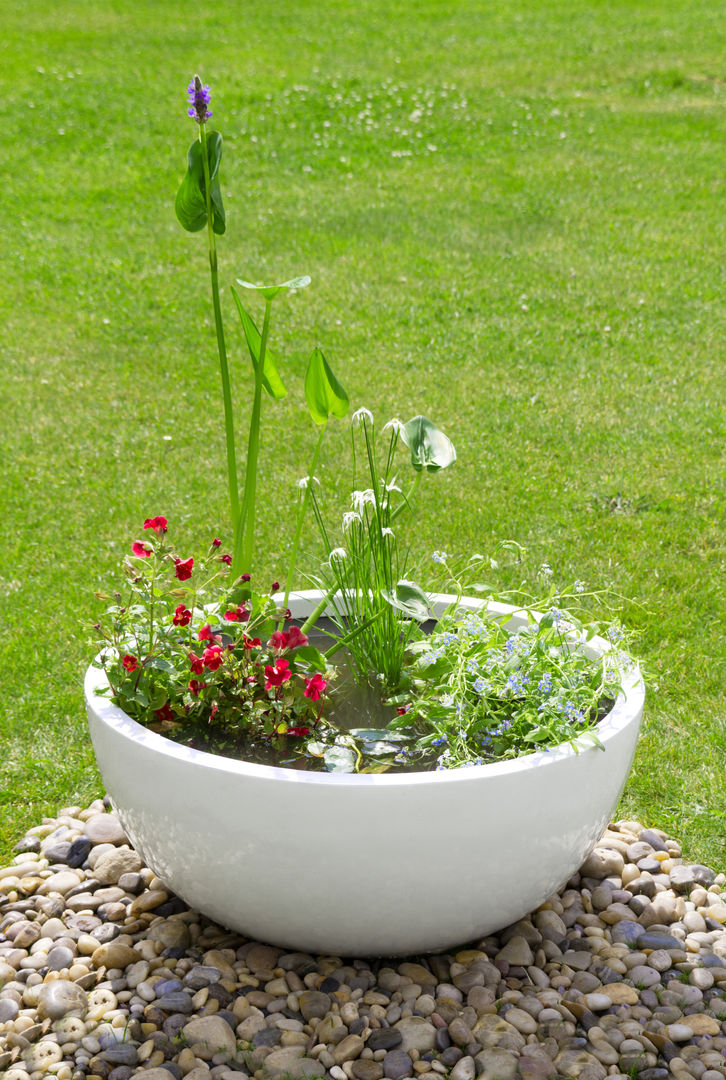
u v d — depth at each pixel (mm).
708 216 9727
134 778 2102
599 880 2561
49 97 13477
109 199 10531
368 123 12578
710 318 7484
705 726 3148
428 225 9609
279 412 6020
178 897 2443
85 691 2311
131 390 6422
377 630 2521
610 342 7094
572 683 2309
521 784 1976
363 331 7324
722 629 3695
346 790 1897
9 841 2730
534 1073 1938
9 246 9281
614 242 9133
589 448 5422
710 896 2473
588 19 17203
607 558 4211
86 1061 1992
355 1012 2072
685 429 5641
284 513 4645
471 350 6992
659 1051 2031
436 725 2293
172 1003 2102
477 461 5254
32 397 6301
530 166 11211
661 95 13562
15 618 3848
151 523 2402
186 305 7938
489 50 15734
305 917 2068
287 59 15219
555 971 2232
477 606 2697
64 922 2410
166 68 14750
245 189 10617
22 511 4809
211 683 2293
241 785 1942
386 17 17656
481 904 2090
